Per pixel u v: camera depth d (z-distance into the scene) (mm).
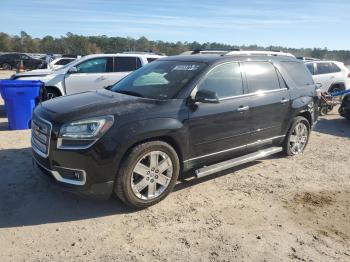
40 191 4863
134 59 10828
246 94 5543
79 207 4484
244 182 5512
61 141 4125
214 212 4516
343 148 7766
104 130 4102
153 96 4863
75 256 3539
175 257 3582
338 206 4852
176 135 4586
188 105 4750
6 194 4750
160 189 4586
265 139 5992
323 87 13406
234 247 3785
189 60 5430
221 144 5215
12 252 3559
